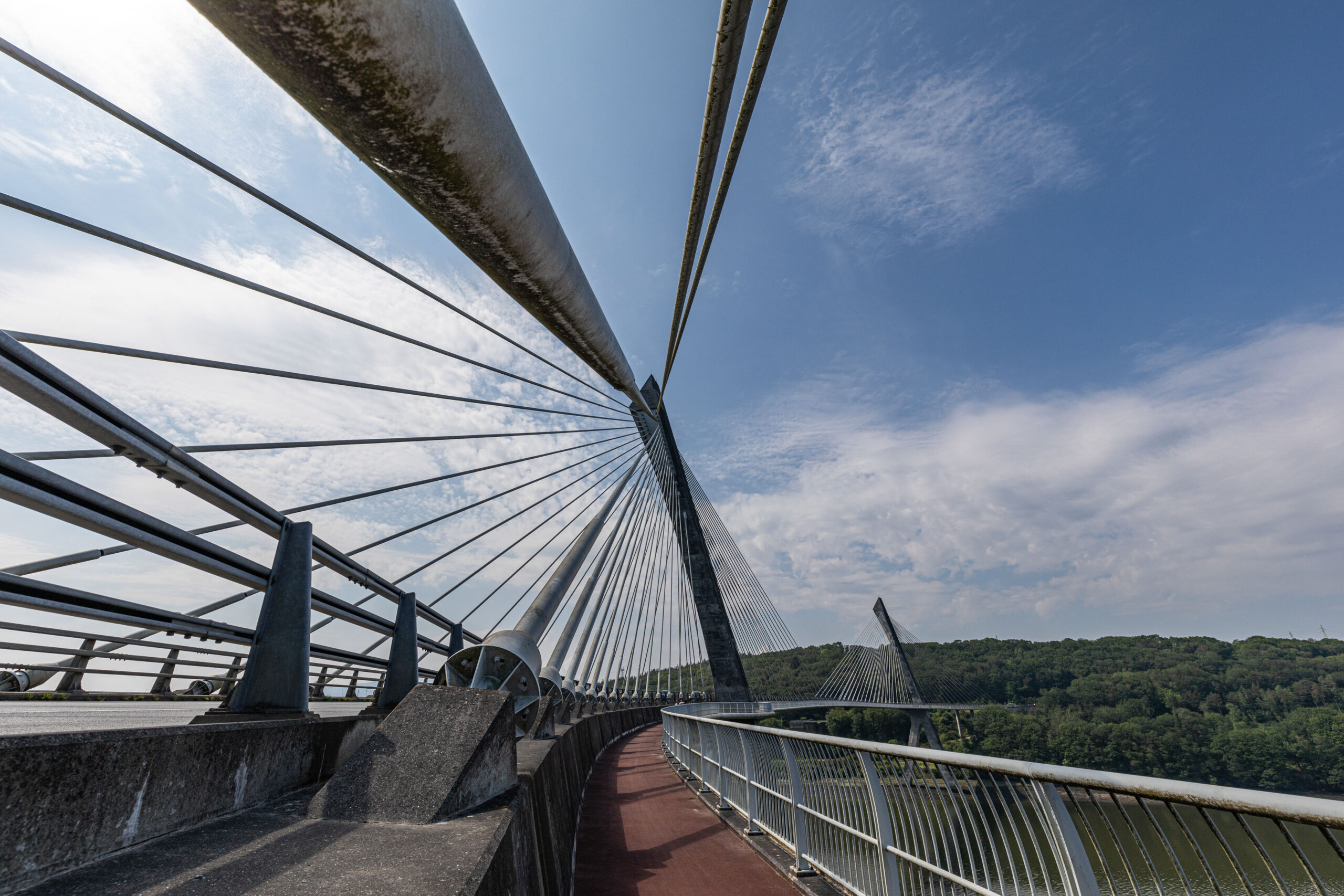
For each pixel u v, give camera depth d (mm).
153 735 2051
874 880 3885
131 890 1560
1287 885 1676
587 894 4645
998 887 2770
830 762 4664
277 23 1048
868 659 82375
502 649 7309
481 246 2203
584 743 11898
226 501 3918
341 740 3795
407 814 2484
